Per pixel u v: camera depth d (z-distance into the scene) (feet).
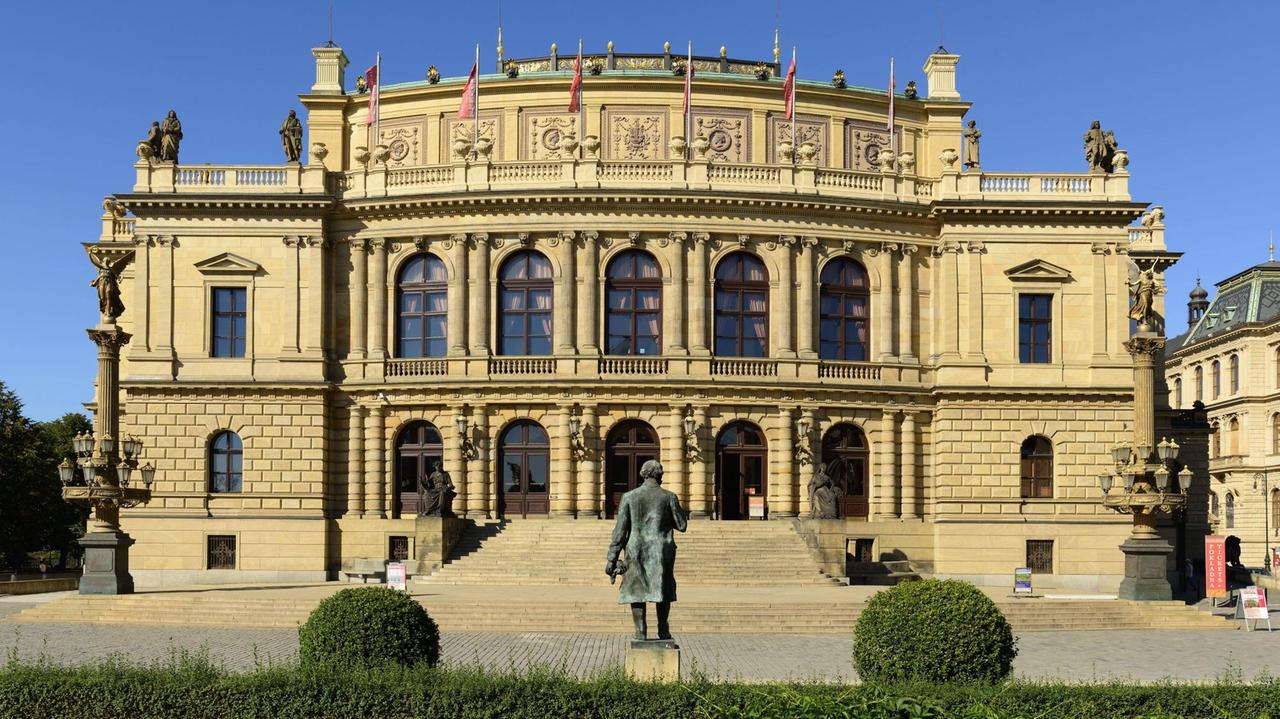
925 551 250.37
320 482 247.70
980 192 255.70
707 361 247.50
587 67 278.46
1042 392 250.57
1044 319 255.29
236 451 249.75
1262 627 185.78
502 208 249.75
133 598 187.21
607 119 270.05
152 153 255.70
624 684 86.89
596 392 246.06
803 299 252.01
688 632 170.40
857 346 257.55
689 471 246.68
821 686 88.58
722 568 219.00
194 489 247.50
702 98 270.05
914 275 258.98
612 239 250.16
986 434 251.39
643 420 247.50
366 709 85.35
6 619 184.44
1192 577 248.11
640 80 268.41
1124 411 252.01
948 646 102.37
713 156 270.05
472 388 247.29
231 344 252.01
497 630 169.37
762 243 252.62
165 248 252.01
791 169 252.42
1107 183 256.32
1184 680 125.80
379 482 250.57
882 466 252.62
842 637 165.68
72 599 187.21
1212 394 467.93
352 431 251.60
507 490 249.55
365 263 255.50
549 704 84.74
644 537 97.86
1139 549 199.11
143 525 246.27
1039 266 254.27
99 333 206.69
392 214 253.44
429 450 252.01
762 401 248.11
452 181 252.01
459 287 250.16
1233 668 135.64
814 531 225.76
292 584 236.43
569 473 244.63
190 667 91.81
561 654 144.36
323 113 279.69
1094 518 248.73
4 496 338.13
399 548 246.27
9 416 347.36
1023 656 147.23
